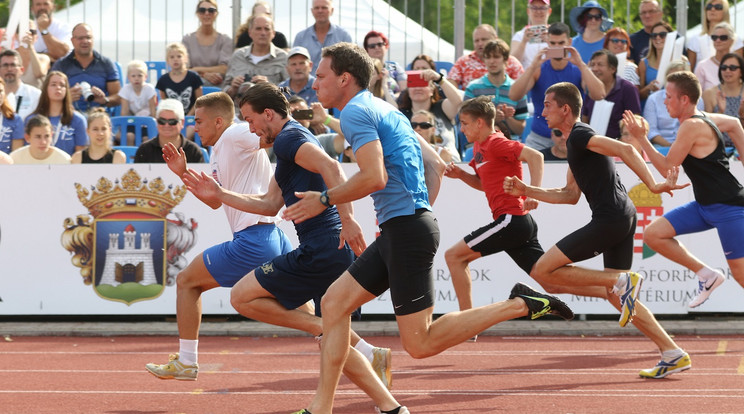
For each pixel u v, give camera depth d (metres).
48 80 20.38
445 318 9.76
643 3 23.22
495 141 14.12
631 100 20.22
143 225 17.92
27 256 17.98
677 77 14.21
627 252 13.35
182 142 18.61
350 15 25.06
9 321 18.23
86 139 20.77
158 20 26.03
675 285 18.06
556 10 25.22
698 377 13.34
